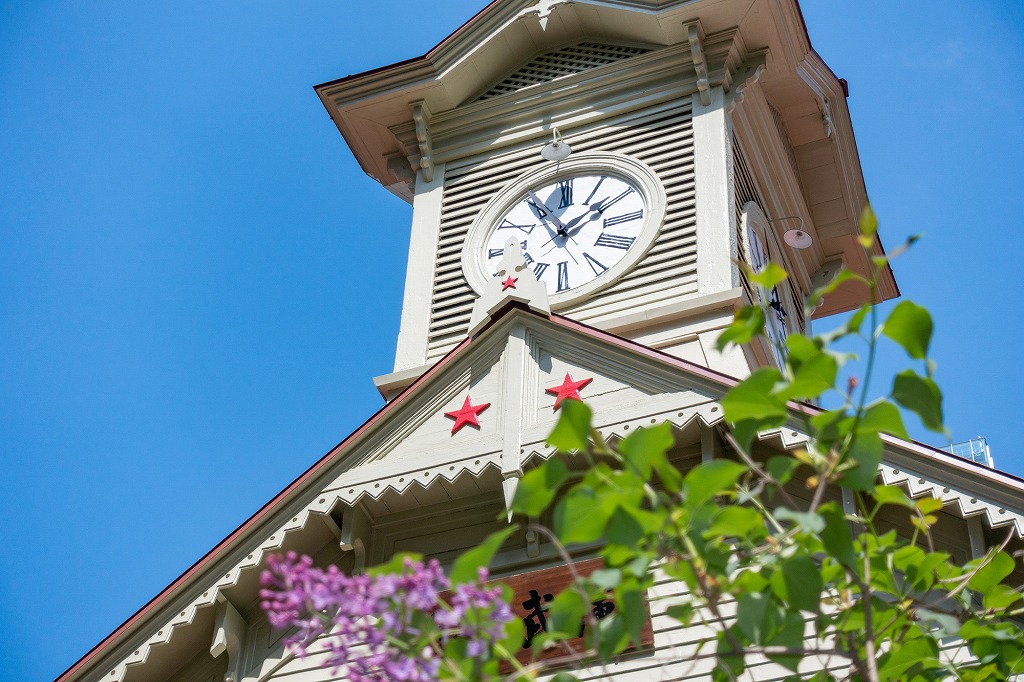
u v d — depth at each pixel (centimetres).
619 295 1638
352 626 642
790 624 723
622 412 1222
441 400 1313
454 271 1781
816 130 2066
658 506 671
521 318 1343
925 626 806
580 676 1138
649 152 1795
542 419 1263
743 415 725
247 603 1284
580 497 672
